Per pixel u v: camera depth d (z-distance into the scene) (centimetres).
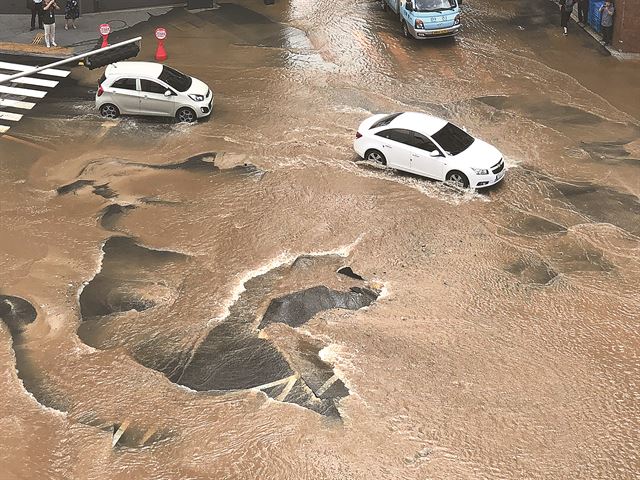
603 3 2967
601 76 2670
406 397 1394
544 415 1362
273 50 2828
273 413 1360
